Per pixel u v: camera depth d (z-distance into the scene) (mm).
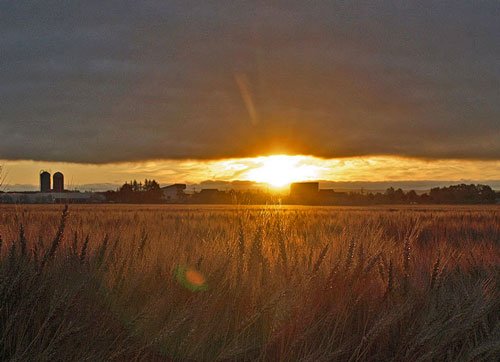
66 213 4852
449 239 12352
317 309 4730
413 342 4309
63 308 4051
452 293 5176
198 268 4984
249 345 4184
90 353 3914
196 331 4191
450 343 4441
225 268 4984
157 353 4109
